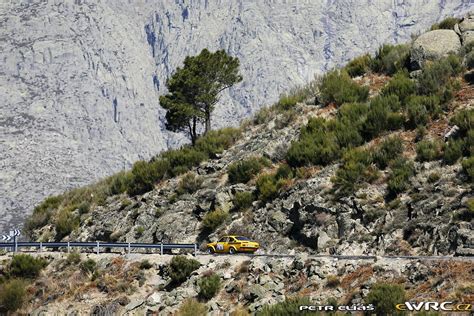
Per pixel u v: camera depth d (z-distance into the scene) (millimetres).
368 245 106938
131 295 109562
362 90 147750
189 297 102750
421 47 148500
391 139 124812
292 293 96125
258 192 131125
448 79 138375
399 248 103000
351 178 119312
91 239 147625
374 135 131500
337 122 137875
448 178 110938
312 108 150125
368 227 110312
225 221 129500
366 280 91875
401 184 113188
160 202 143500
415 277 88562
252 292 96938
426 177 113875
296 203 120812
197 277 106125
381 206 112562
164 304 102750
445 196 107188
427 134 124938
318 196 119000
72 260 122812
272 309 88812
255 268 102812
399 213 109000
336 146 130875
